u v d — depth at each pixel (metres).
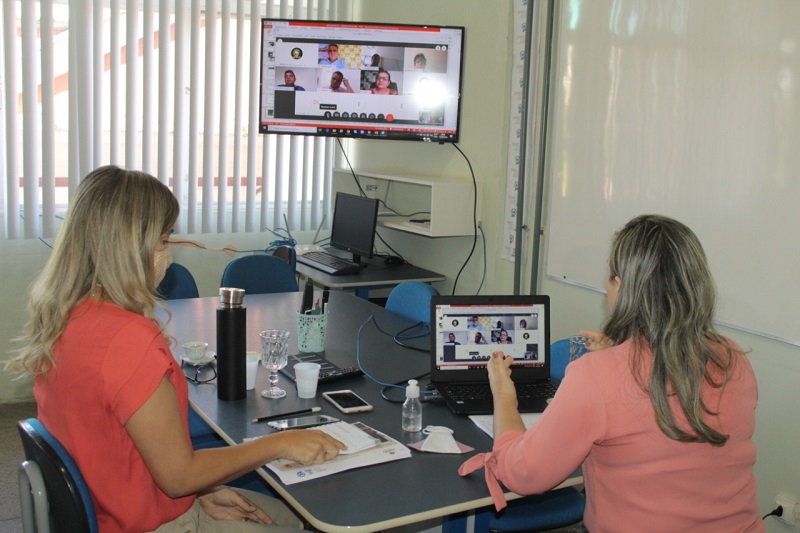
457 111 3.95
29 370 1.45
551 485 1.42
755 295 2.56
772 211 2.48
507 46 3.66
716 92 2.64
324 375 2.16
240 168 4.53
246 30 4.41
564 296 3.42
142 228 1.43
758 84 2.49
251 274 3.56
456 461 1.68
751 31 2.50
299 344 2.45
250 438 1.74
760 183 2.51
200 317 2.83
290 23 3.93
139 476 1.44
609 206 3.11
